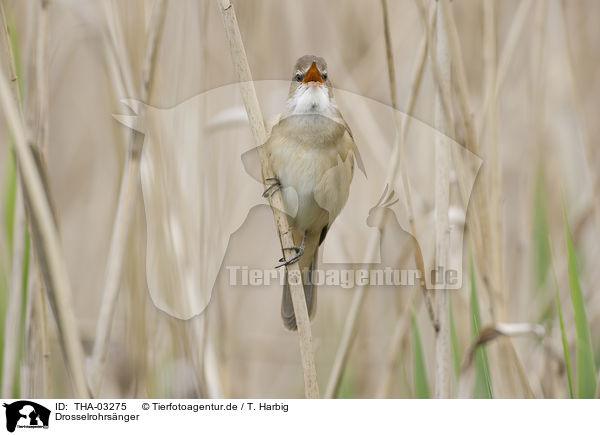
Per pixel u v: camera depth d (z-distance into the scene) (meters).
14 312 5.68
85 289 8.09
